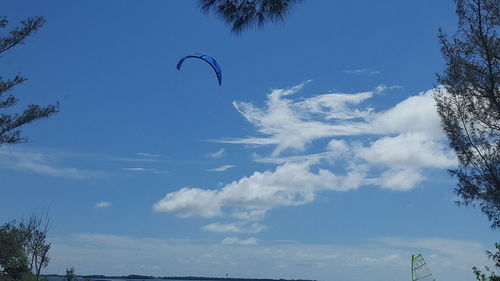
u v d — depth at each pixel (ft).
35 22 87.51
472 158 60.90
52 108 88.74
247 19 30.19
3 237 108.88
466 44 61.26
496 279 54.95
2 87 83.10
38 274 120.47
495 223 58.80
